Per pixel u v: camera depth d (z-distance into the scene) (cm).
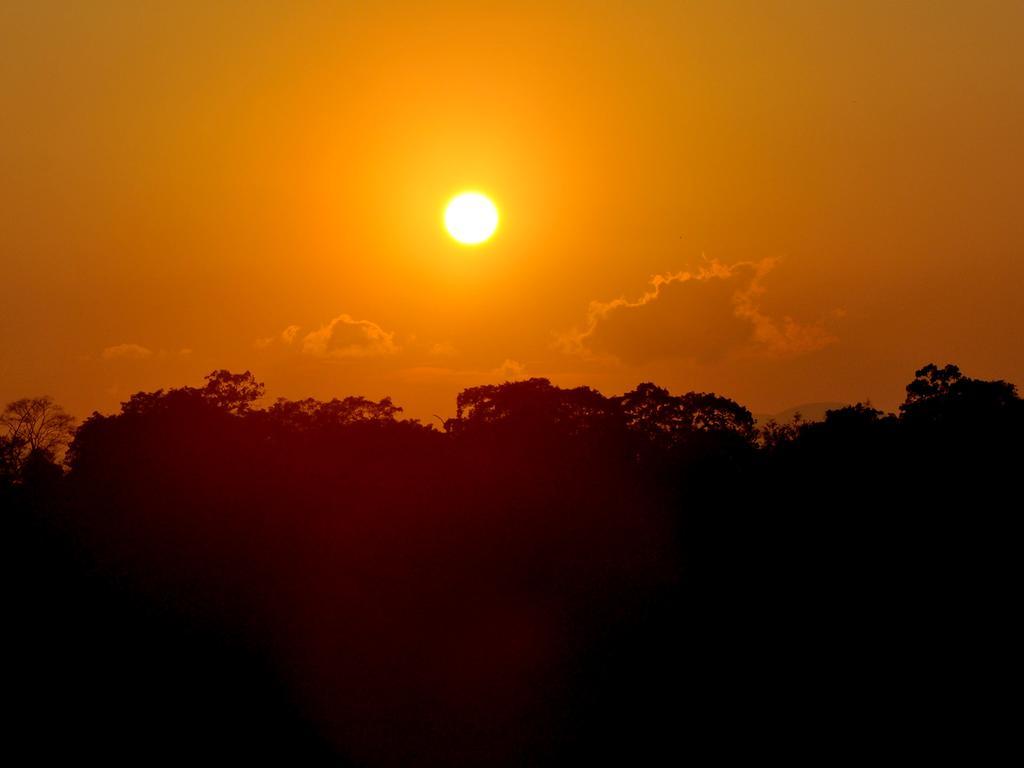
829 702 5150
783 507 8994
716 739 4775
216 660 6231
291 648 6512
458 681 5803
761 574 7838
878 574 7544
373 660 6250
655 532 8969
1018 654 5725
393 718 5238
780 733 4803
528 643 6519
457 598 7731
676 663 5928
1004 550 7850
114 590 7850
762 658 5909
